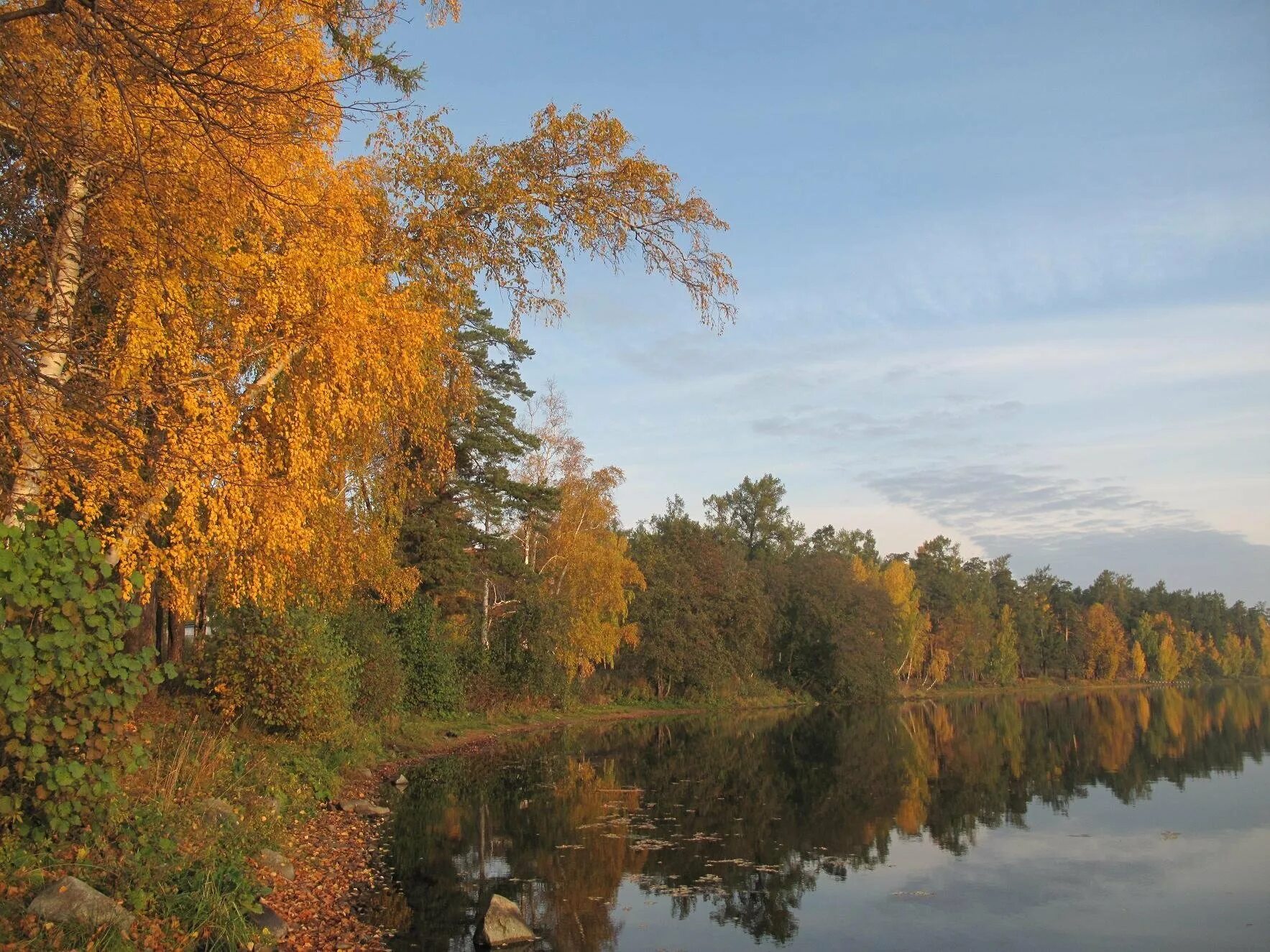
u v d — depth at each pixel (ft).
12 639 20.66
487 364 100.37
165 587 33.27
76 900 19.97
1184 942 30.60
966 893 36.01
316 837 39.52
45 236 24.72
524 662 122.93
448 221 39.27
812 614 195.00
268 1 27.35
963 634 246.88
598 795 59.11
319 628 54.54
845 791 61.57
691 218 39.93
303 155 32.96
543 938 29.37
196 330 30.99
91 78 23.24
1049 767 74.23
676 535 191.31
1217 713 143.33
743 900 34.68
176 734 39.24
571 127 38.88
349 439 41.78
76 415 24.85
